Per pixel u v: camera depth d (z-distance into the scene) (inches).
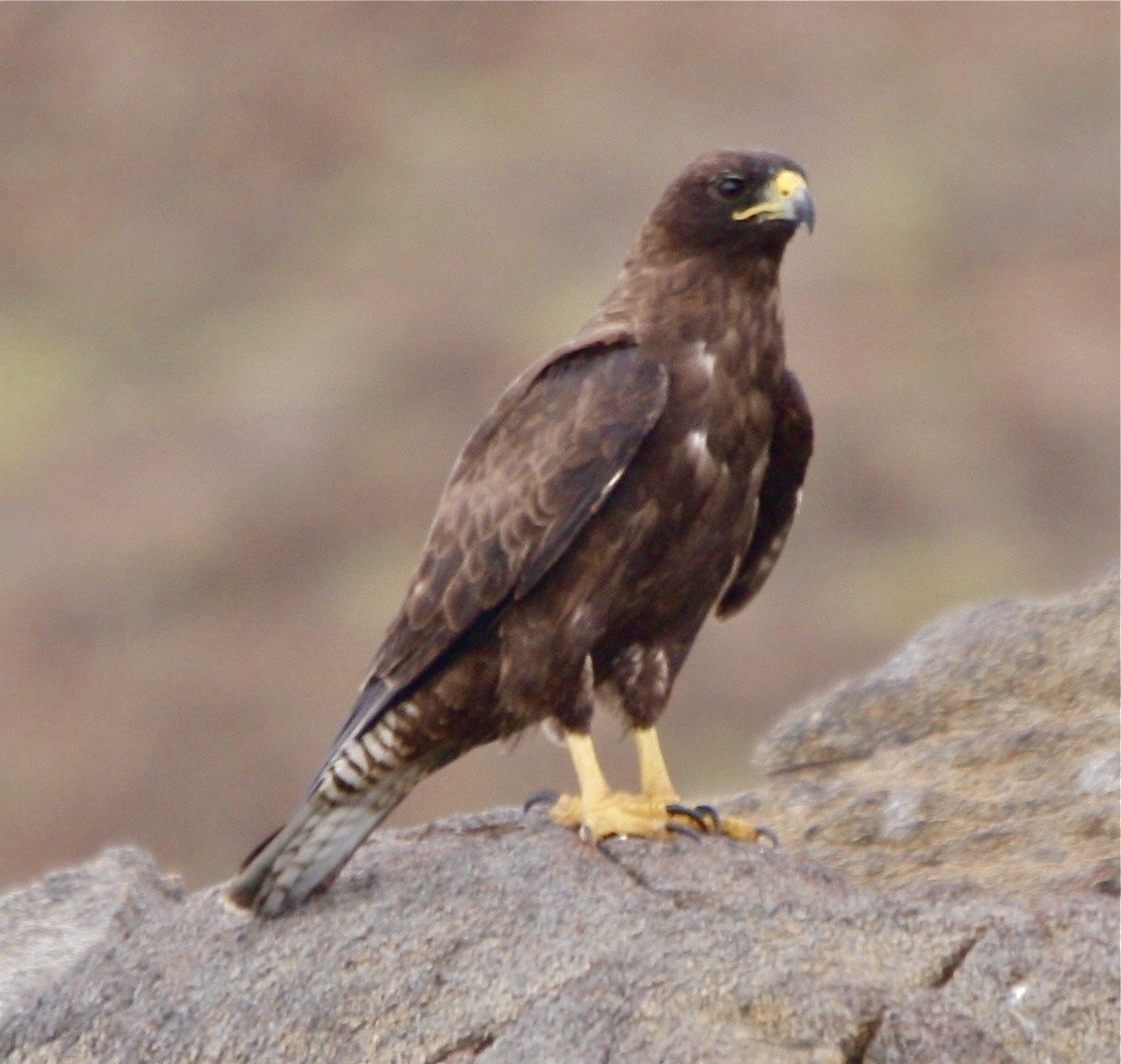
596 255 1692.9
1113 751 397.1
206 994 332.5
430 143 1929.1
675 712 1003.9
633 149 1846.7
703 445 367.2
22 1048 337.7
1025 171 1696.6
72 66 2097.7
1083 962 311.0
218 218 1913.1
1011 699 428.8
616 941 322.3
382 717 364.2
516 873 340.2
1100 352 1427.2
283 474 1433.3
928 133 1774.1
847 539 1235.9
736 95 1872.5
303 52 2068.2
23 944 390.3
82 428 1581.0
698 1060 300.5
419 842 359.3
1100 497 1296.8
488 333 1609.3
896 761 418.0
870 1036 302.8
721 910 325.1
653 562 368.2
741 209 372.5
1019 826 384.5
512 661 364.2
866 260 1592.0
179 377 1676.9
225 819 1127.6
